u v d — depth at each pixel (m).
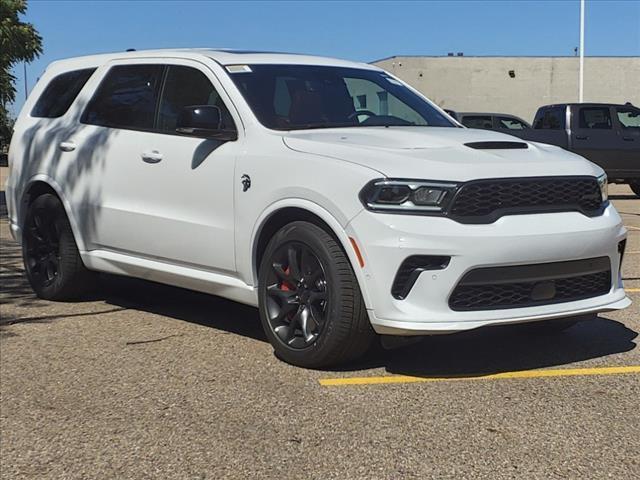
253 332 5.62
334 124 5.29
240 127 5.11
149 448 3.64
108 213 5.89
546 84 40.00
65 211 6.34
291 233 4.62
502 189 4.26
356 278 4.34
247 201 4.88
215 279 5.23
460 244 4.10
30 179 6.61
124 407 4.16
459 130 5.35
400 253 4.13
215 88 5.38
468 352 5.06
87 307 6.44
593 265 4.54
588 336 5.46
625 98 39.75
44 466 3.49
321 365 4.61
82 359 5.01
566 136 16.72
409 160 4.31
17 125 7.00
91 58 6.62
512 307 4.30
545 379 4.52
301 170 4.57
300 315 4.64
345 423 3.88
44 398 4.32
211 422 3.93
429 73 40.00
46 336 5.56
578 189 4.52
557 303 4.43
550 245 4.29
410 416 3.96
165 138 5.55
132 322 5.94
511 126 19.33
